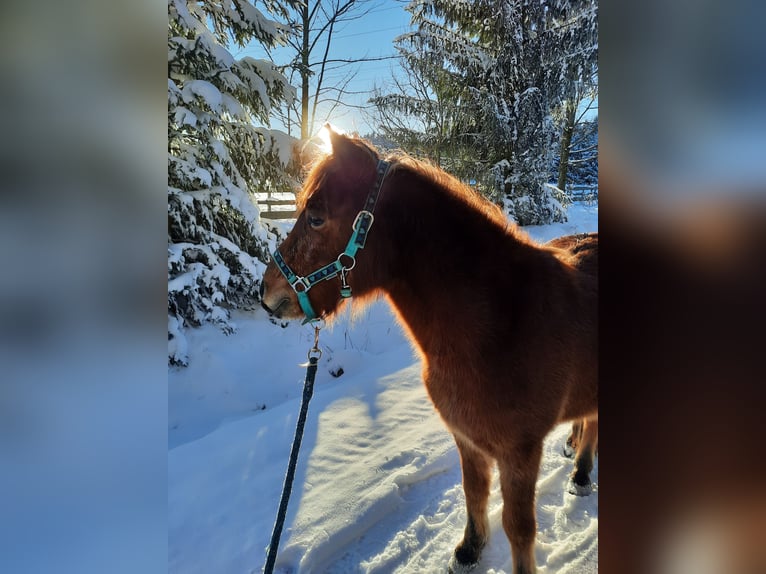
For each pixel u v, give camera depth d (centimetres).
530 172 1180
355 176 160
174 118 525
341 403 355
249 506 240
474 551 204
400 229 163
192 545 214
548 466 283
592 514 238
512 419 159
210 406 413
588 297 170
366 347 538
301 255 166
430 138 1209
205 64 546
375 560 211
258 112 632
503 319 156
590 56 1090
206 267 525
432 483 266
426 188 166
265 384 457
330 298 172
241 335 520
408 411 341
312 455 284
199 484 259
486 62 1164
